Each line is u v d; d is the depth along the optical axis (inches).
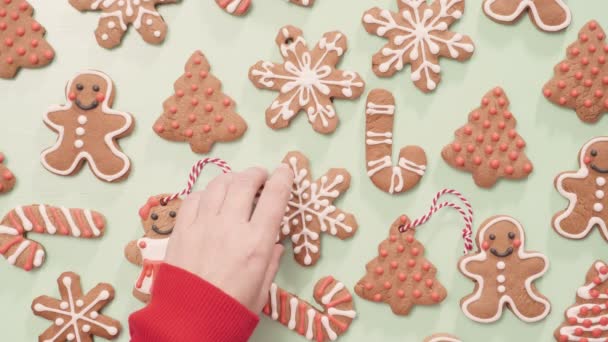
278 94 28.8
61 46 29.0
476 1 28.5
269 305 28.5
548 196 28.5
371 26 28.4
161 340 23.3
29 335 29.1
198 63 28.6
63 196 29.0
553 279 28.6
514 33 28.5
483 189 28.6
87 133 28.6
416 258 28.5
